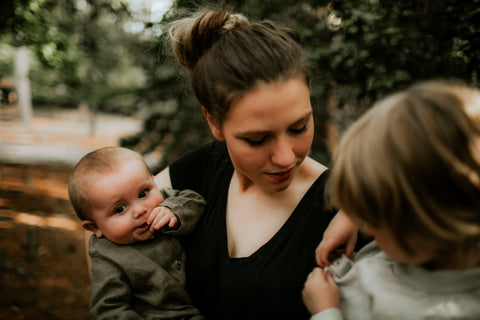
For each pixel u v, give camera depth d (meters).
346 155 0.80
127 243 1.25
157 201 1.28
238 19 1.15
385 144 0.73
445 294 0.77
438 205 0.69
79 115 19.66
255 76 0.90
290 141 0.96
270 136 0.94
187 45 1.22
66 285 4.00
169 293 1.22
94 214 1.23
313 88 2.58
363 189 0.75
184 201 1.27
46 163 9.20
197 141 3.85
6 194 6.65
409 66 2.10
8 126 13.98
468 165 0.67
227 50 0.98
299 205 1.09
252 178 1.04
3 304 3.61
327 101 3.13
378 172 0.73
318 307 0.92
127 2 5.08
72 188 1.26
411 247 0.75
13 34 5.40
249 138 0.95
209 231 1.24
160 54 2.69
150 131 3.94
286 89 0.90
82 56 7.15
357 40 2.23
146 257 1.24
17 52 11.77
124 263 1.22
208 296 1.19
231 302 1.06
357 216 0.80
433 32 1.95
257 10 3.10
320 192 1.08
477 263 0.75
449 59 1.95
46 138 12.92
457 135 0.68
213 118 1.09
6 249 4.60
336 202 0.86
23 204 6.22
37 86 16.08
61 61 6.71
